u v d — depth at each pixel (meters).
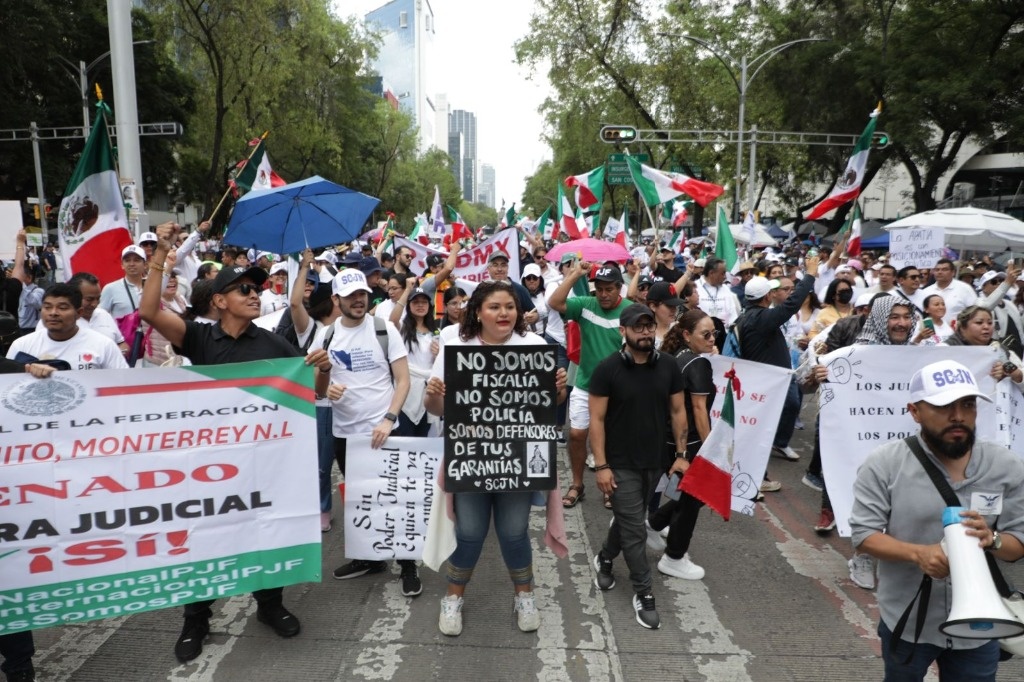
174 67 35.38
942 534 2.51
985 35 24.39
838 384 4.73
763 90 29.75
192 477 3.63
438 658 3.75
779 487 6.52
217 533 3.68
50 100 32.66
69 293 4.32
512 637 3.97
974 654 2.58
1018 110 24.56
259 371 3.71
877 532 2.57
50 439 3.43
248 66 27.84
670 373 4.20
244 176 8.65
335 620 4.13
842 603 4.43
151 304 3.63
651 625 4.08
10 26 26.72
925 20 24.75
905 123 25.11
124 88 11.81
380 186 59.12
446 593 4.32
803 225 40.28
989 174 40.66
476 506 3.90
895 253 10.84
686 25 28.08
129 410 3.53
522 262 11.55
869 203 47.78
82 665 3.68
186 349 3.87
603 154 31.52
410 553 4.40
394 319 5.76
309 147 33.41
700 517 5.88
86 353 4.42
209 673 3.61
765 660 3.78
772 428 5.05
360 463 4.41
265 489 3.75
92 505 3.49
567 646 3.89
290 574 3.80
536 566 4.93
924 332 5.75
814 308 8.50
